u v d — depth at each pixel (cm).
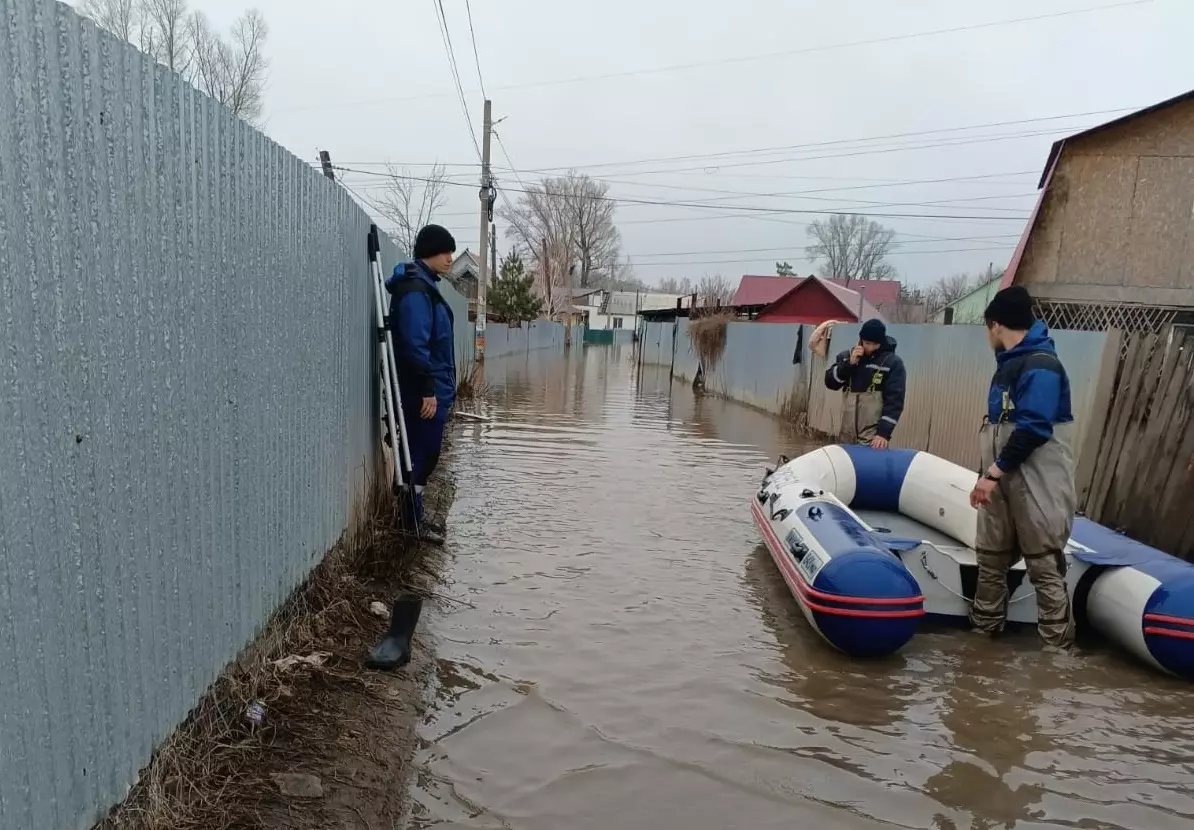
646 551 576
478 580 491
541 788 282
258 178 311
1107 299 995
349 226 459
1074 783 301
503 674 369
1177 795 296
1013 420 409
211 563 272
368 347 518
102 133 198
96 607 199
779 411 1473
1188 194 966
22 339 168
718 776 295
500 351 3106
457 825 258
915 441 945
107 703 205
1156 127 967
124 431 212
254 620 315
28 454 171
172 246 238
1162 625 389
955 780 300
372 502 534
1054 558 418
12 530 166
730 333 1894
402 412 521
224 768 259
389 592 449
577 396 1786
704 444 1108
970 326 837
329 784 266
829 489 577
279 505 343
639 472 872
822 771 303
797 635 435
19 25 164
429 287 511
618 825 264
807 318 2688
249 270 303
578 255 7331
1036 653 421
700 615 457
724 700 355
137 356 218
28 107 168
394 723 314
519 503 699
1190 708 365
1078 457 603
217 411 275
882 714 350
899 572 403
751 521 677
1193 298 972
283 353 345
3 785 164
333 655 354
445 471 822
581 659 389
